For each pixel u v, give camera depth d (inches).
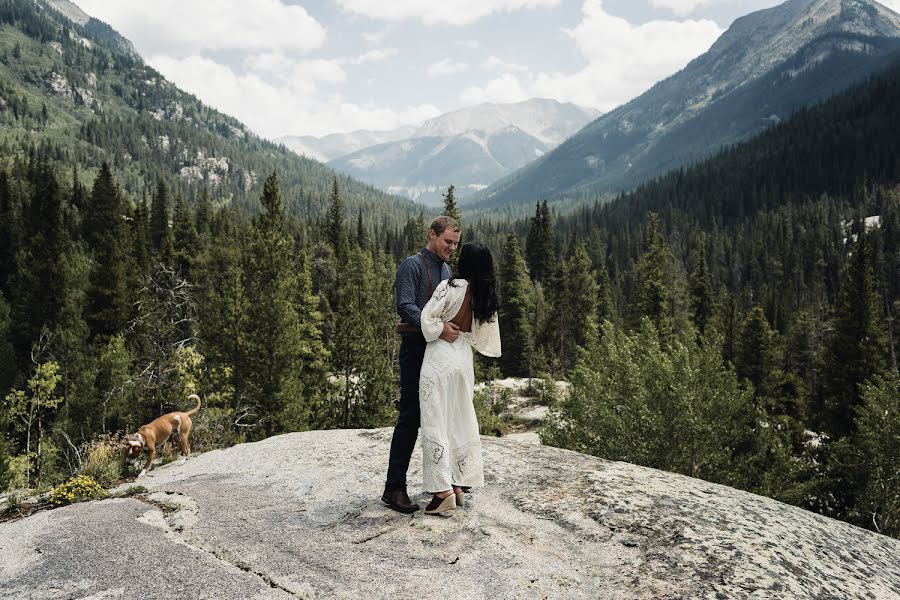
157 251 2728.8
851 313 1270.9
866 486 774.5
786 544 145.4
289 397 1075.9
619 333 822.5
